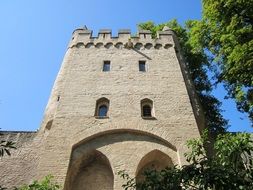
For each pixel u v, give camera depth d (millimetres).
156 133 16812
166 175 8891
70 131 16812
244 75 17766
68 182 15008
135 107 18328
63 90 19250
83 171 15844
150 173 9148
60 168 15078
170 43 23422
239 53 17562
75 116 17641
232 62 18344
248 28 18672
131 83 19922
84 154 15992
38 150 17094
